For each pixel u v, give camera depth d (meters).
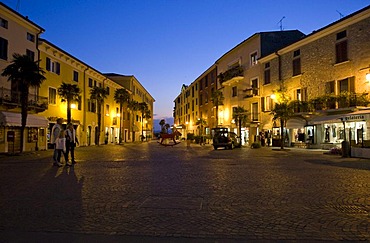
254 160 17.78
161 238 4.69
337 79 26.55
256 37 39.03
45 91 31.14
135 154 23.94
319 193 7.86
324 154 22.27
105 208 6.43
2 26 25.11
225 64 48.75
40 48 30.20
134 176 11.14
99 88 42.28
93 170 13.00
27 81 23.34
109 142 53.00
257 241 4.57
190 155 22.59
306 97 30.06
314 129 28.89
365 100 23.44
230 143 31.52
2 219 5.64
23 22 27.30
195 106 68.00
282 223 5.39
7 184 9.35
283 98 29.23
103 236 4.78
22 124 23.91
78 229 5.09
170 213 6.05
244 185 9.12
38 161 17.48
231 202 6.95
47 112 31.59
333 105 25.95
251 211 6.19
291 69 32.19
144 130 85.25
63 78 35.09
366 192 7.96
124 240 4.61
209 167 14.14
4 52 25.23
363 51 24.06
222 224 5.35
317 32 28.11
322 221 5.50
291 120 28.89
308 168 13.32
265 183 9.45
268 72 36.19
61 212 6.12
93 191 8.23
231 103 45.25
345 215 5.87
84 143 41.09
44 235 4.81
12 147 25.98
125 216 5.84
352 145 19.88
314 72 29.03
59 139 14.67
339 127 26.03
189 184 9.36
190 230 5.04
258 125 38.19
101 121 48.38
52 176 11.12
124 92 55.22
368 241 4.54
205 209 6.35
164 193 7.97
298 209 6.32
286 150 27.48
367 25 23.80
